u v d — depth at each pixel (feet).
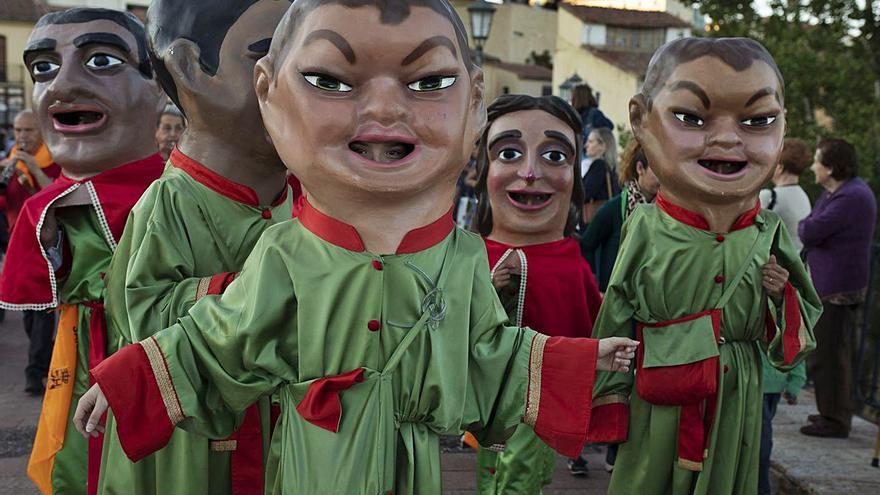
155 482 9.84
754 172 10.63
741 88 10.46
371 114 7.32
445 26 7.53
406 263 7.70
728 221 11.00
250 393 7.82
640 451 11.32
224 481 9.69
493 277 12.22
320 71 7.34
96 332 12.01
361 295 7.64
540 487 12.19
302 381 7.75
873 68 41.09
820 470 15.06
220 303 8.03
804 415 18.33
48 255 11.86
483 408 8.20
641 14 87.25
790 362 10.98
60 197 12.03
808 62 38.47
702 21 93.45
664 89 10.84
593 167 20.74
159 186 9.68
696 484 11.00
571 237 13.39
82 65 12.25
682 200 11.04
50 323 20.58
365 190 7.41
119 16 12.58
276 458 8.04
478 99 8.04
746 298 11.03
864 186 16.78
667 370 10.84
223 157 9.82
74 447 12.01
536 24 106.73
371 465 7.57
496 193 12.64
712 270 10.93
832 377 16.76
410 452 7.84
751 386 11.24
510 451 11.98
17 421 18.61
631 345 8.26
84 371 12.11
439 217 7.89
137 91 12.50
